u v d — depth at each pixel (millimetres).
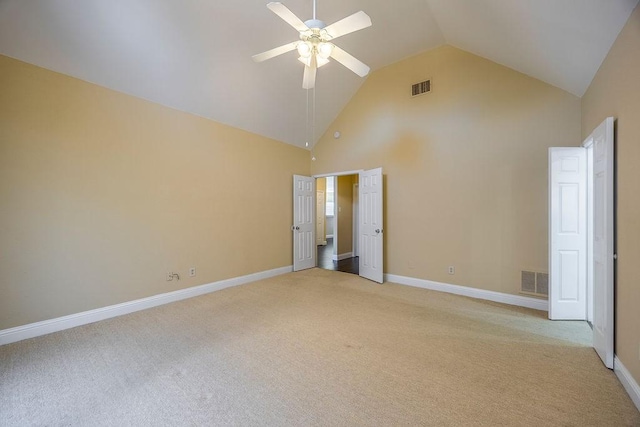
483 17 2742
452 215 3994
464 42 3613
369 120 4863
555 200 3023
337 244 6711
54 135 2791
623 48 1912
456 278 3979
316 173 5703
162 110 3594
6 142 2539
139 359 2273
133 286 3352
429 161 4188
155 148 3535
